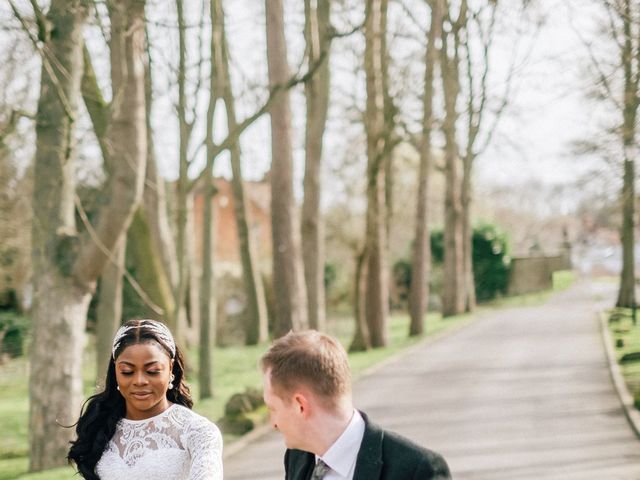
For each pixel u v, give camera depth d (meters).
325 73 24.50
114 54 11.73
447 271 38.88
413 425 13.30
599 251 78.88
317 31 20.95
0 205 26.00
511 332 28.03
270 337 34.22
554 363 19.88
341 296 48.47
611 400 14.72
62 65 11.86
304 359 2.54
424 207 31.16
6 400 22.17
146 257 18.23
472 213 57.28
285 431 2.59
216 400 16.86
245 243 32.75
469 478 9.81
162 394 3.62
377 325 28.03
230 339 38.66
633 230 32.62
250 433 13.20
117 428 3.70
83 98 15.09
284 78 21.53
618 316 28.53
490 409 14.41
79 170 26.23
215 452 3.61
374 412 14.73
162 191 23.69
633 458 10.49
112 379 3.70
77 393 12.27
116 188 11.98
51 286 12.13
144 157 12.24
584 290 50.88
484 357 21.95
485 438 12.06
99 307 16.56
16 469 13.22
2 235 26.59
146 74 16.56
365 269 27.81
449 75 25.31
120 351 3.58
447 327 32.22
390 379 19.05
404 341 29.12
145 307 18.22
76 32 11.92
